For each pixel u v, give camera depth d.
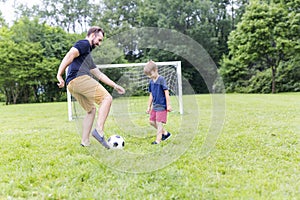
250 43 16.70
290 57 16.72
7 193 1.83
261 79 17.31
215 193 1.76
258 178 2.00
